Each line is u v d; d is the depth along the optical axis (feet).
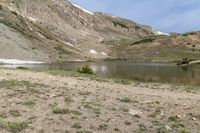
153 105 77.77
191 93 114.42
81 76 159.84
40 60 619.67
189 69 381.19
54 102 72.49
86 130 52.03
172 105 79.61
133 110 67.15
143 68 401.49
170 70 355.36
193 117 65.41
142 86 133.49
